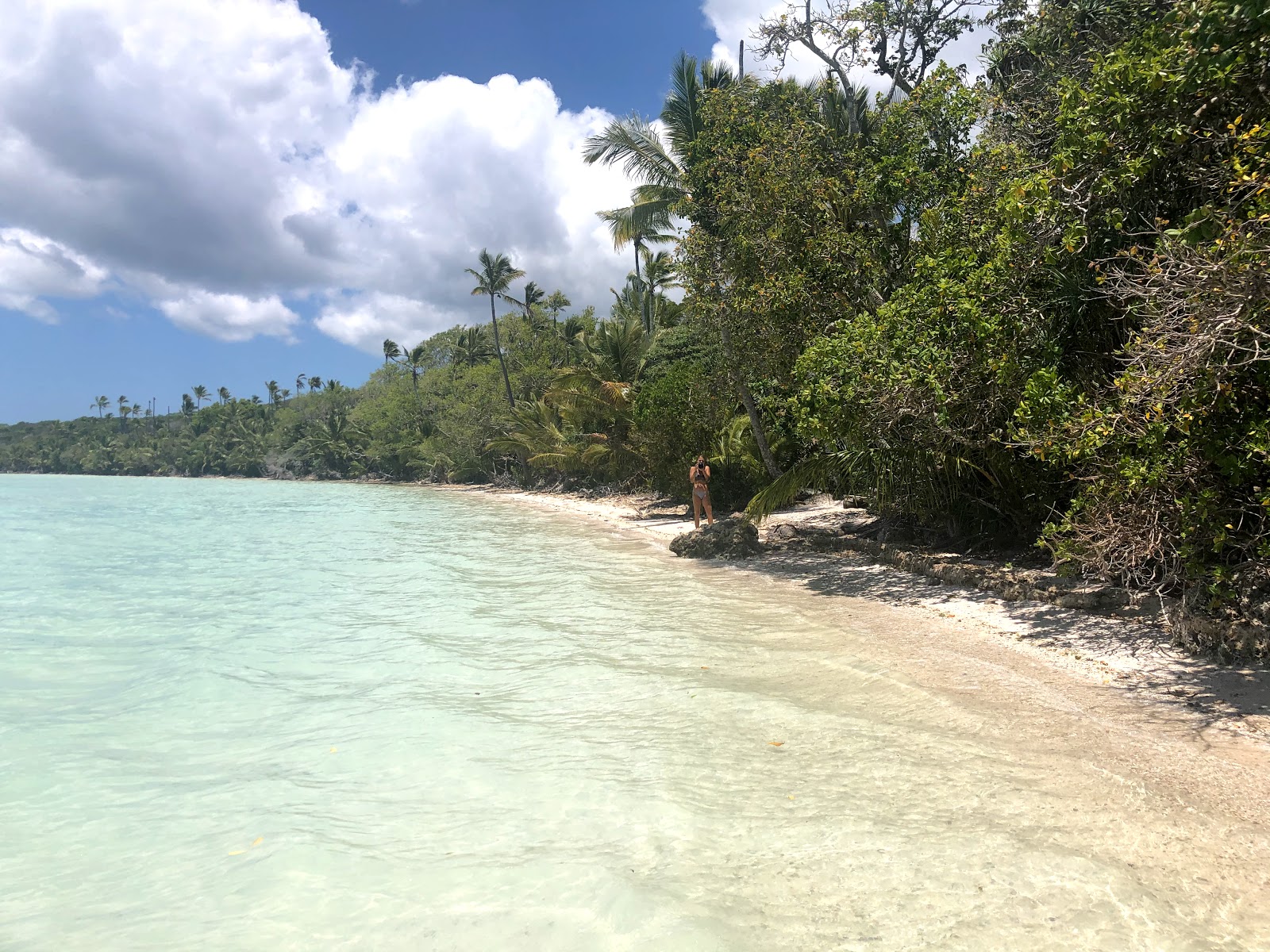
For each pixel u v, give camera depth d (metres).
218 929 2.83
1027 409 7.19
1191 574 6.31
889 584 10.41
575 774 4.17
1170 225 7.43
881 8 13.59
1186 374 5.69
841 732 4.77
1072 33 11.38
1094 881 3.01
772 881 3.04
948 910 2.82
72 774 4.30
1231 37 6.09
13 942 2.75
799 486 13.62
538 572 12.43
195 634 7.85
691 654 6.80
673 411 23.56
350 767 4.34
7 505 36.84
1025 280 8.34
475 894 3.02
